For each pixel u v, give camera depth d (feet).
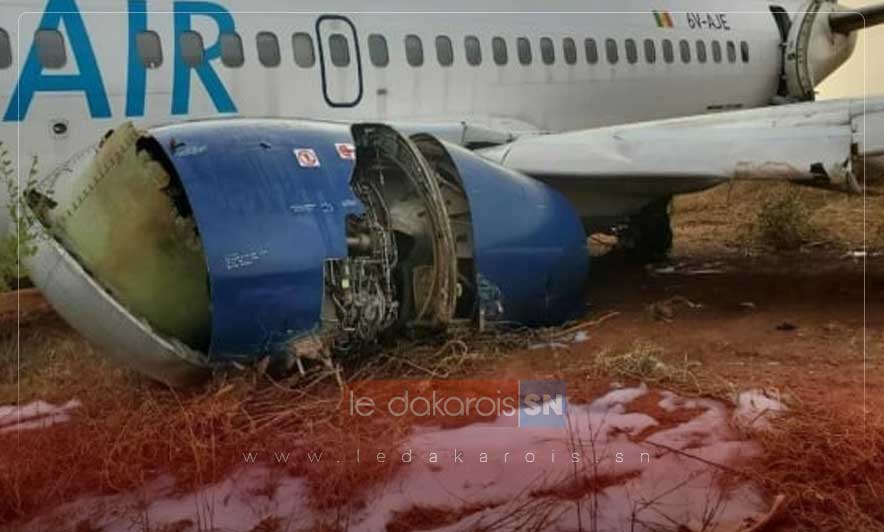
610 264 32.40
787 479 12.50
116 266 15.99
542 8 33.55
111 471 13.39
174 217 16.69
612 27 35.94
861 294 25.48
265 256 16.07
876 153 20.54
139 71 24.35
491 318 19.83
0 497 12.67
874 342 20.12
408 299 18.42
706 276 29.30
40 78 22.88
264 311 16.16
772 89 44.62
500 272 19.83
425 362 18.12
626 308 24.50
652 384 17.01
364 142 18.95
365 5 28.68
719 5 41.50
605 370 17.76
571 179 23.32
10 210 20.51
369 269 17.79
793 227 34.78
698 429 14.60
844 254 32.27
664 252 32.35
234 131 17.39
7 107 22.52
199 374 16.35
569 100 34.32
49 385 18.02
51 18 23.08
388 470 13.25
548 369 18.20
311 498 12.67
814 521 11.39
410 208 18.60
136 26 24.35
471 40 31.01
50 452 13.98
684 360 18.76
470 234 19.54
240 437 14.33
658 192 25.57
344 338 17.47
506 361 18.81
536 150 23.73
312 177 17.26
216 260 15.66
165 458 13.88
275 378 17.02
